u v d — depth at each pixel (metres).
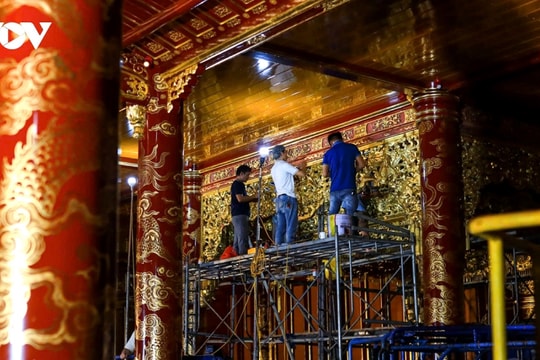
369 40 15.09
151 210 14.79
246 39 14.06
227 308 22.56
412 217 17.61
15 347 5.32
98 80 5.87
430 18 14.33
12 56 5.76
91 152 5.71
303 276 20.42
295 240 18.27
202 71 14.98
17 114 5.65
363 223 17.36
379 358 9.27
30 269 5.42
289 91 18.52
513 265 16.50
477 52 15.77
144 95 15.12
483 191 18.03
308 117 20.03
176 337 14.42
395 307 18.38
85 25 5.88
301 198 20.25
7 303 5.39
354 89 18.30
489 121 18.03
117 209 5.89
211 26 14.05
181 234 14.96
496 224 3.27
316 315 20.28
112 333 5.68
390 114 18.53
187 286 19.61
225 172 22.92
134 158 24.03
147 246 14.67
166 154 15.00
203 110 19.80
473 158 17.64
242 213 20.36
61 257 5.46
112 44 6.05
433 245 16.25
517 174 18.42
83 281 5.49
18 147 5.59
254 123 20.83
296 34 14.73
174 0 13.32
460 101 17.27
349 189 16.98
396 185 18.11
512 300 16.66
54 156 5.59
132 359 17.59
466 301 17.61
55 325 5.37
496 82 17.02
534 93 17.67
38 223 5.48
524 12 14.13
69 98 5.71
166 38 14.55
